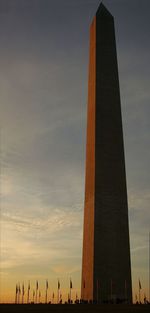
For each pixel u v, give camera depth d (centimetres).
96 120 8556
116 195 8231
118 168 8406
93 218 8006
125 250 7981
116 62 9162
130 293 7744
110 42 9275
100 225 7969
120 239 8006
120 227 8081
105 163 8338
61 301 9169
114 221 8069
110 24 9444
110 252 7875
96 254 7794
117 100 8850
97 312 5462
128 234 8112
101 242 7881
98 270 7712
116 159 8450
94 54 9106
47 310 5644
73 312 5488
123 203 8244
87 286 7862
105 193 8175
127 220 8181
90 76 9256
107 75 8956
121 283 7750
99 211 8044
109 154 8425
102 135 8494
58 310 5662
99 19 9388
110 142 8512
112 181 8281
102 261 7788
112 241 7944
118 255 7906
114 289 7688
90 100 9044
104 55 9100
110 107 8744
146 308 5747
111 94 8838
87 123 9094
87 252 8100
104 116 8638
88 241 8119
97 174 8231
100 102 8700
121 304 6569
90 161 8569
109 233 7969
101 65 8994
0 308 5859
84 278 8081
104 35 9281
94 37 9250
